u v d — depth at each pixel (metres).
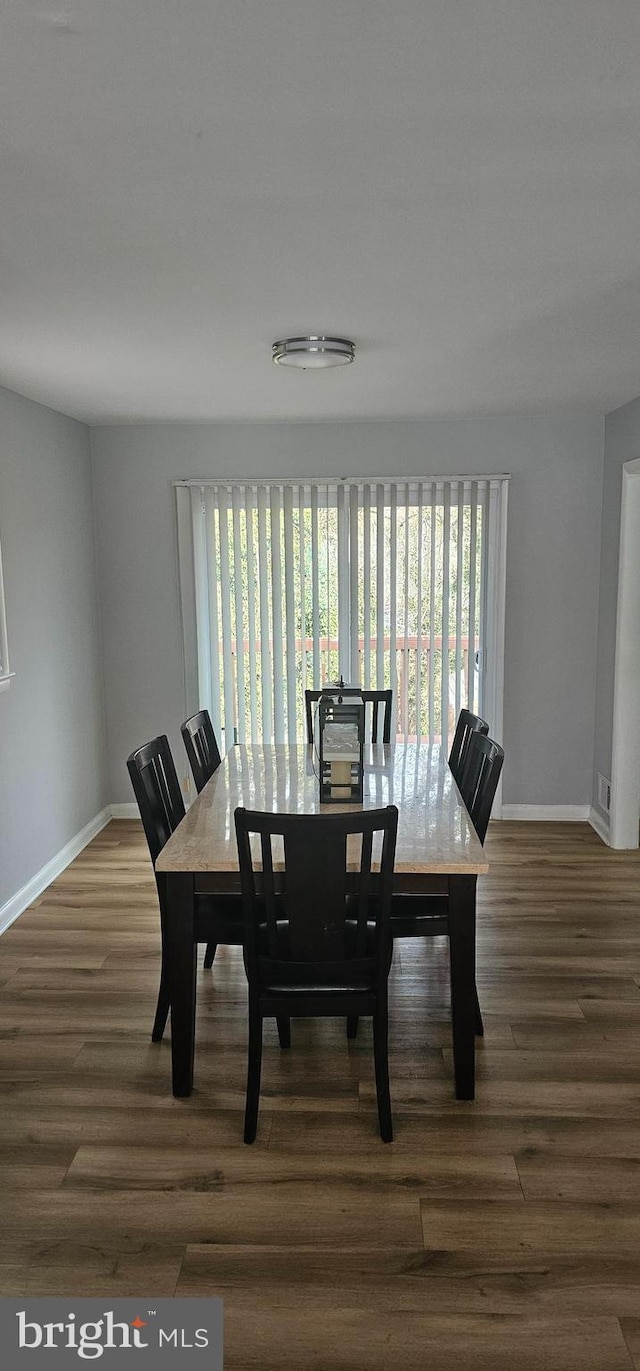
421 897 2.88
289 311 2.87
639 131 1.68
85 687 5.06
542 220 2.13
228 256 2.36
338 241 2.25
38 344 3.24
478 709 5.35
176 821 3.21
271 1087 2.66
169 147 1.73
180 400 4.38
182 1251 2.01
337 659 5.34
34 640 4.26
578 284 2.62
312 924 2.34
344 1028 3.02
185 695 5.39
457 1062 2.57
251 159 1.79
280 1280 1.93
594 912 3.98
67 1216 2.12
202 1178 2.25
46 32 1.33
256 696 5.37
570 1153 2.35
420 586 5.23
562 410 4.88
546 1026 3.00
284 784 3.37
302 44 1.38
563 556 5.19
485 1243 2.03
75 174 1.84
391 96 1.55
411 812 2.95
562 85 1.52
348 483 5.15
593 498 5.13
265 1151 2.36
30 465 4.24
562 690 5.31
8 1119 2.50
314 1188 2.21
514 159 1.80
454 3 1.28
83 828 5.00
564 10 1.29
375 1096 2.61
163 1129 2.45
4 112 1.58
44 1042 2.91
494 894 4.20
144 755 2.94
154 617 5.34
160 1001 2.88
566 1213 2.13
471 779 3.25
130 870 4.59
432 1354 1.76
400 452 5.15
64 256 2.34
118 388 4.04
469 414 4.95
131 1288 1.90
